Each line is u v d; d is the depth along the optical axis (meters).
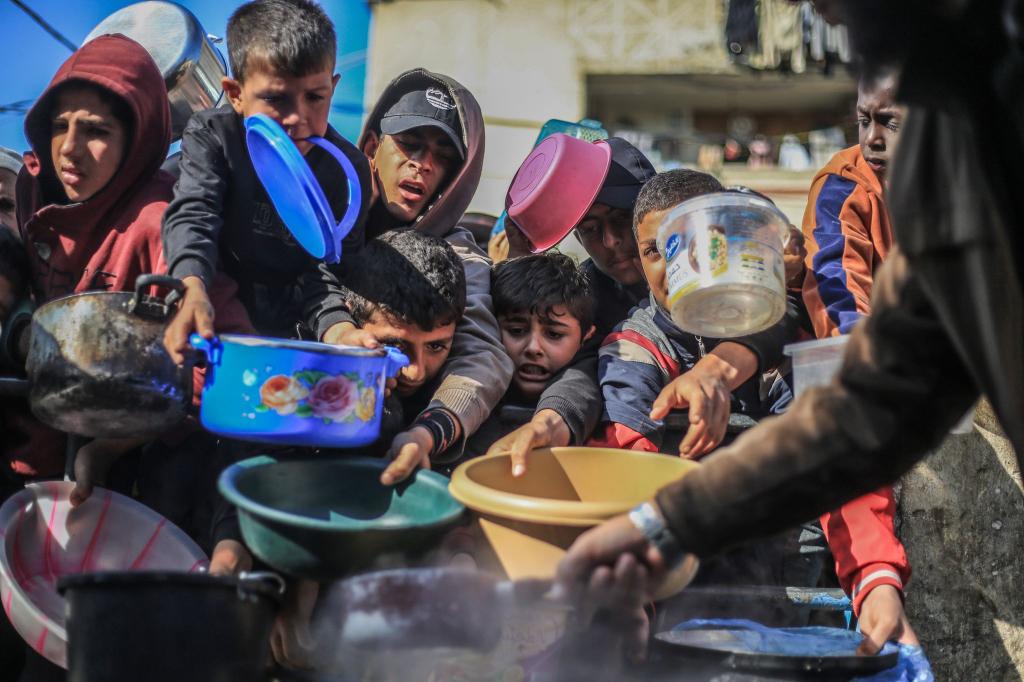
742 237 2.39
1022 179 1.46
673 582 1.95
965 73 1.45
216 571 2.28
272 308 2.83
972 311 1.48
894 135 2.73
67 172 2.82
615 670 2.24
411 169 3.18
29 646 2.64
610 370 2.79
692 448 2.54
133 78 2.87
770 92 13.35
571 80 11.93
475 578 1.87
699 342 2.86
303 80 2.63
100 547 2.59
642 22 12.52
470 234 3.31
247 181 2.74
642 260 2.86
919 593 2.95
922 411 1.62
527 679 2.28
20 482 2.86
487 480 2.32
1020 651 2.95
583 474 2.44
